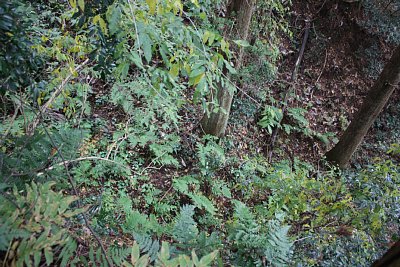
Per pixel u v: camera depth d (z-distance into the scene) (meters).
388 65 7.05
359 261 3.32
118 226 3.44
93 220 2.52
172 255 2.22
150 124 6.14
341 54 9.80
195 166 6.48
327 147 8.84
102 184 5.16
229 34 5.77
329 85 9.57
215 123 6.75
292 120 8.59
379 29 9.92
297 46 9.33
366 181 3.84
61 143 2.51
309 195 3.85
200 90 1.98
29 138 2.31
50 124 4.05
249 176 6.84
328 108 9.43
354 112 9.62
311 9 9.52
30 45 2.04
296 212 3.73
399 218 3.95
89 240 2.08
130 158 5.84
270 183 4.96
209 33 2.14
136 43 1.87
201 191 6.33
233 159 6.90
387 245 3.61
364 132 7.75
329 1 9.49
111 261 1.78
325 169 8.38
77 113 4.99
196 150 6.61
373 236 3.46
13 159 2.10
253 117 8.08
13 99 2.55
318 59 9.56
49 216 1.51
